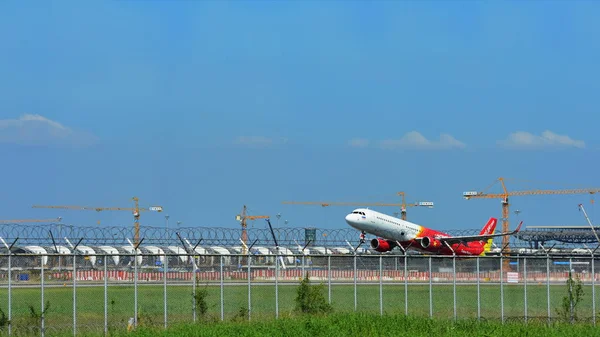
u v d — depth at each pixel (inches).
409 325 1793.8
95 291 2534.5
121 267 2674.7
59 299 2337.6
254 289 2603.3
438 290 2918.3
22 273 2677.2
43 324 1744.6
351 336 1638.8
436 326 1803.6
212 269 2854.3
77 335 1694.1
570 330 1812.3
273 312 2102.6
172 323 1849.2
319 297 2114.9
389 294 2736.2
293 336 1609.3
